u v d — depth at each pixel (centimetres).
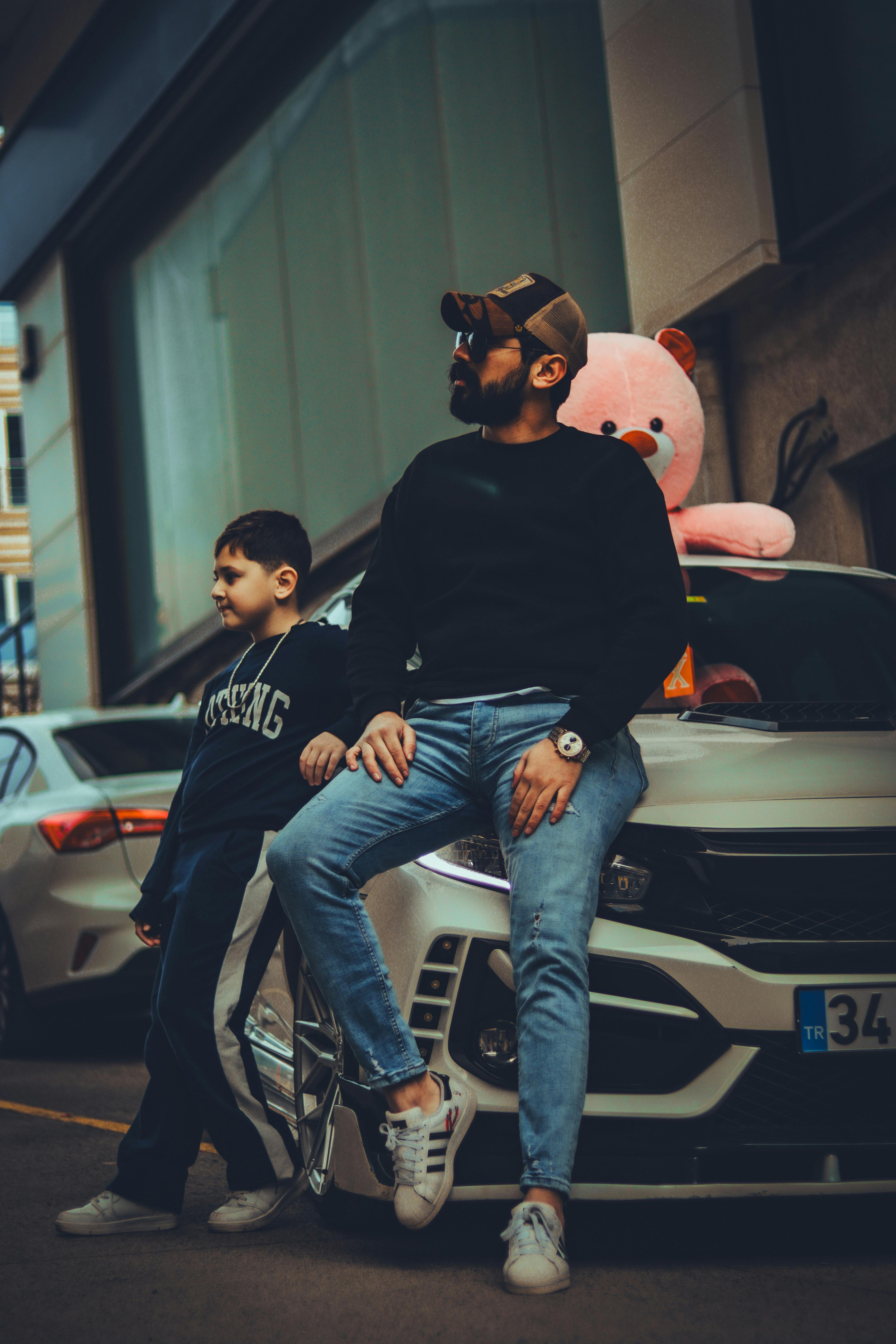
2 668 1730
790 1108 253
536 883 245
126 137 1209
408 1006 255
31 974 541
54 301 1377
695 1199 249
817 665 367
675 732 303
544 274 862
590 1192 249
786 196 654
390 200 988
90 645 1328
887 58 613
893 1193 254
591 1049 251
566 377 275
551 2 853
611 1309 229
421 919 257
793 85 658
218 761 306
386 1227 293
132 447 1315
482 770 258
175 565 1252
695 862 255
